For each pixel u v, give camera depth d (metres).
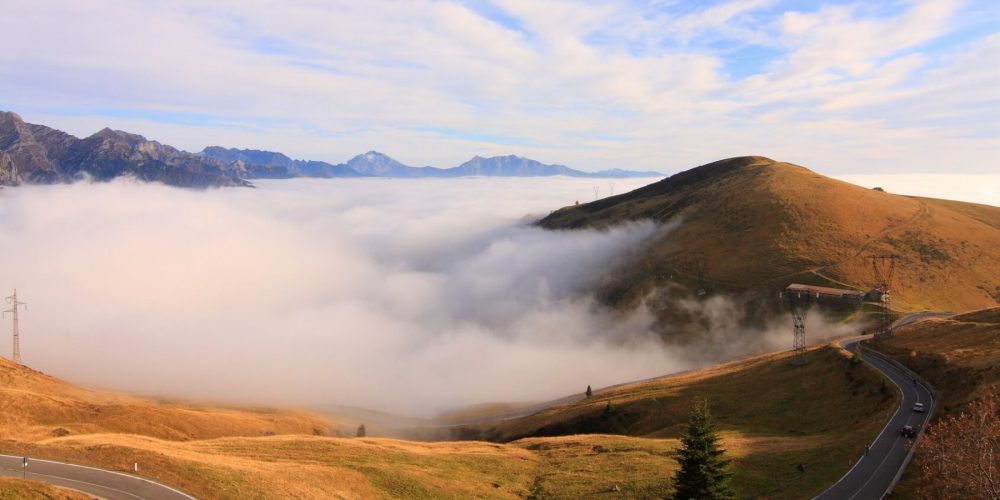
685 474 45.09
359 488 49.91
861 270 168.75
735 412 83.31
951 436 45.16
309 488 46.19
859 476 50.34
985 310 95.69
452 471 59.59
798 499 47.97
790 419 75.75
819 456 57.34
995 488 36.41
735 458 59.78
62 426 90.12
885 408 65.81
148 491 38.94
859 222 197.12
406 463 59.59
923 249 178.50
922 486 45.84
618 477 57.59
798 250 185.62
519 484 59.09
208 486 41.12
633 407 98.75
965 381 63.97
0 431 81.56
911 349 81.69
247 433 118.56
